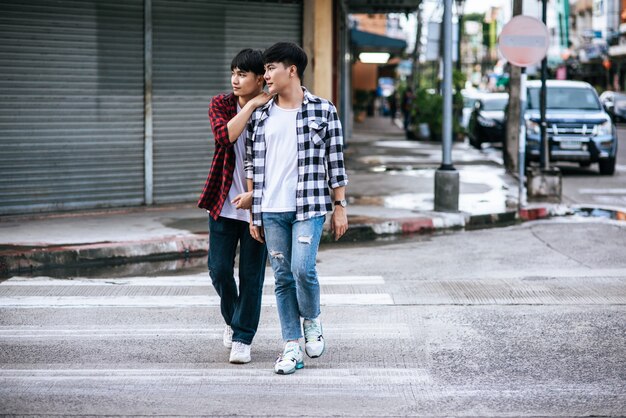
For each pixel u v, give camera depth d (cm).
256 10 1341
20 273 879
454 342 598
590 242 1038
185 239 989
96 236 1004
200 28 1290
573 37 6906
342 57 2438
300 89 508
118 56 1227
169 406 465
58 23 1176
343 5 2084
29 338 609
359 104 4925
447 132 1208
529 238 1071
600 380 514
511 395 486
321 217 509
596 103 1867
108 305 710
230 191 529
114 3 1216
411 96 3662
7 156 1155
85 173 1214
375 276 834
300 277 510
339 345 590
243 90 518
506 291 757
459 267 885
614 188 1579
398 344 593
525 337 610
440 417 448
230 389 495
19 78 1155
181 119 1286
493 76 6812
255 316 548
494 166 1917
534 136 1750
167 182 1284
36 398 478
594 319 658
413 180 1623
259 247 535
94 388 497
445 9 1191
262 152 508
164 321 659
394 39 2852
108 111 1225
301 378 517
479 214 1198
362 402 473
